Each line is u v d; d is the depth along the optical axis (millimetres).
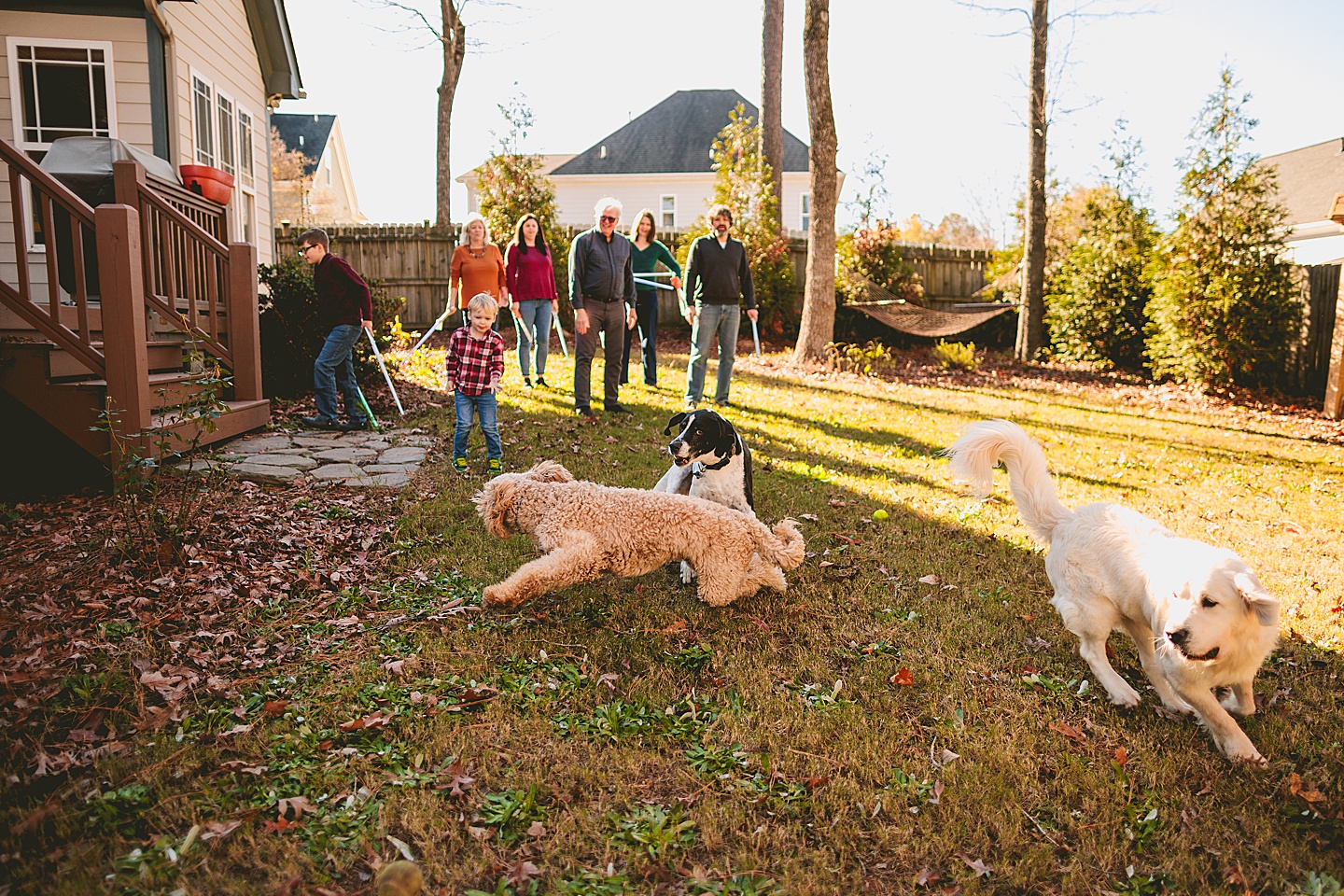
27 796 2391
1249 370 11805
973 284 18578
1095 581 3289
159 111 8797
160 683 2990
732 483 4652
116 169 5934
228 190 8805
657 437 7250
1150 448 8203
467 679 3217
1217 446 8469
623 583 4238
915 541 5020
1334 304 11641
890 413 9375
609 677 3273
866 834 2512
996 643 3777
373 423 7234
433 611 3742
